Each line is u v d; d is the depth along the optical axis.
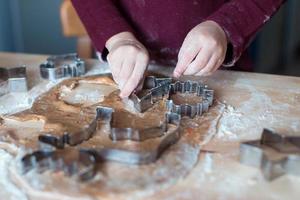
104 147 0.43
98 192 0.38
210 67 0.53
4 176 0.41
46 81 0.62
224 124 0.49
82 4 0.63
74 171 0.39
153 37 0.67
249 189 0.38
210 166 0.41
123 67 0.53
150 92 0.52
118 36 0.59
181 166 0.41
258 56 1.36
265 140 0.43
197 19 0.64
